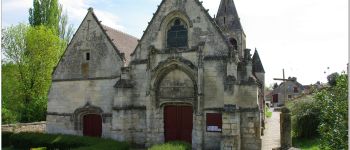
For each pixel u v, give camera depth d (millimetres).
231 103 20625
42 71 38156
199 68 21969
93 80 26562
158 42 23875
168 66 23188
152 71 23672
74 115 27078
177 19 23797
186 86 22969
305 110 25734
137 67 24578
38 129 34312
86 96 26750
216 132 21578
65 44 42719
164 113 24125
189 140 23203
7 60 37969
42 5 43031
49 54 37969
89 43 27062
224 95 20922
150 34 24297
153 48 23766
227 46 21734
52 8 43406
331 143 11578
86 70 26969
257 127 21156
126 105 23984
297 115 25953
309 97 26203
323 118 13359
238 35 27203
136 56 24703
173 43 23766
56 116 28062
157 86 23875
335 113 12180
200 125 21859
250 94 21531
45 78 38250
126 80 24297
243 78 22016
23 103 38500
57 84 28328
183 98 22969
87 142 22250
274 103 84750
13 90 38125
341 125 11398
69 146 22812
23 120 38094
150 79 23672
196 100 22375
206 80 22172
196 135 22031
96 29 26922
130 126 24094
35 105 37906
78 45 27578
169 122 23922
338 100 12609
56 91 28297
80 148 19578
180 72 23281
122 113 23688
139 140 24078
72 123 27172
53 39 38281
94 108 26188
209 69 22125
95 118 26656
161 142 23594
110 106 25547
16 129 31531
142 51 24531
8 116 36719
